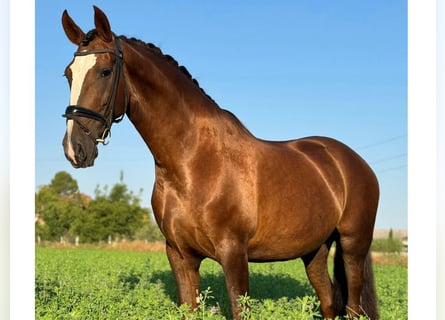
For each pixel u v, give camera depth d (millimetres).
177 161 4492
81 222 38812
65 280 8531
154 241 39688
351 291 5711
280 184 4855
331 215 5371
